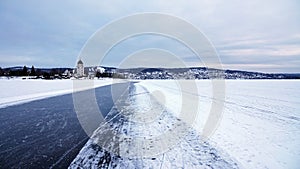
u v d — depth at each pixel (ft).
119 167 12.75
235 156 14.47
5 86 93.09
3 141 17.87
